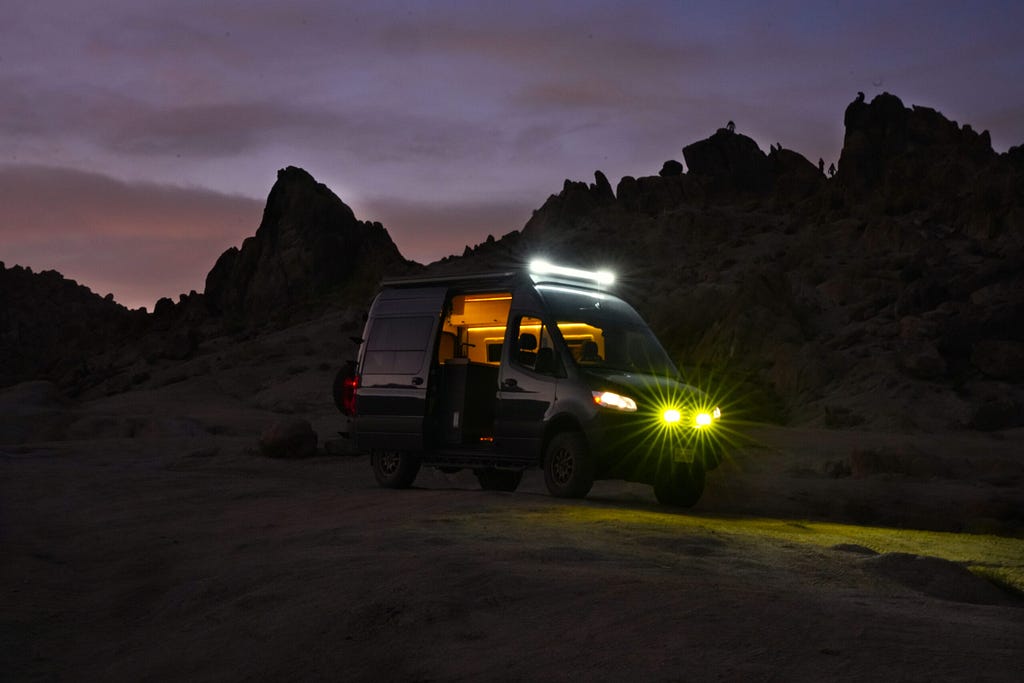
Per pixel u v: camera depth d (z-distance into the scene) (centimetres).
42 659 656
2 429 3844
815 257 6381
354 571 781
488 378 1548
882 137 8550
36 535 1143
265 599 735
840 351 4453
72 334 12075
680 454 1355
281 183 11106
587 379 1358
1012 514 1497
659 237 7862
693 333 5188
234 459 2170
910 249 6222
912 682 471
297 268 10319
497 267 1525
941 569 844
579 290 1516
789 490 1739
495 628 609
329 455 2239
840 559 895
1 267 18312
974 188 6750
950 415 3541
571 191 9431
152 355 9125
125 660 642
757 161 9619
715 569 816
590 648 551
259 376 6931
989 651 528
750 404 3888
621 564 811
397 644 593
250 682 563
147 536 1097
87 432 3794
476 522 1052
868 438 2862
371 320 1650
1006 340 4169
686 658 521
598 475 1351
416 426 1537
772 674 489
